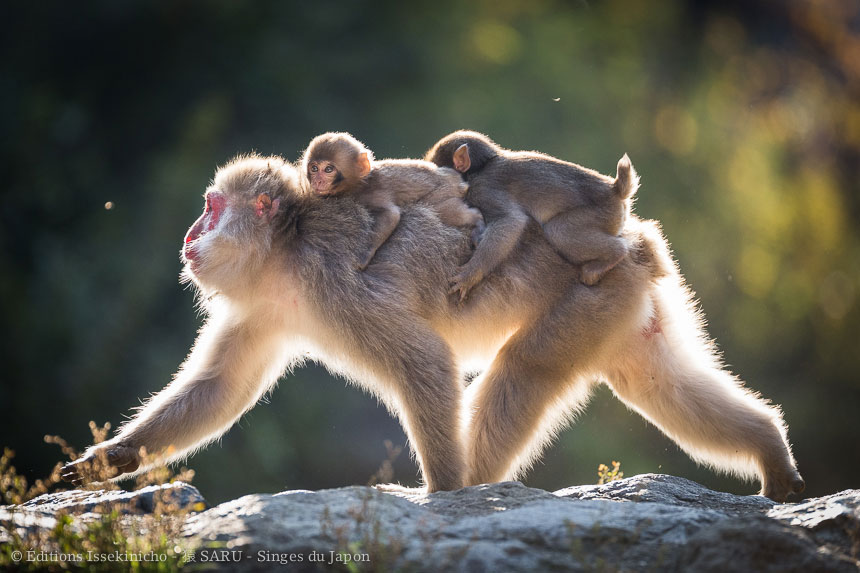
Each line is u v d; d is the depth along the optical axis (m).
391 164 7.42
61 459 18.62
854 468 22.72
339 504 5.63
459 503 5.96
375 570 4.97
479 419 7.24
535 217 7.41
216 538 5.22
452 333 7.33
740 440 7.69
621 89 26.09
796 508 5.86
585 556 5.20
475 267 7.14
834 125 29.72
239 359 7.48
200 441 7.44
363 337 6.89
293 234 7.18
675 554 5.21
